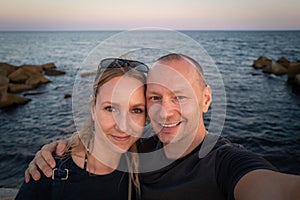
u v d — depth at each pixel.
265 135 3.56
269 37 31.44
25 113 4.75
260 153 3.09
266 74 8.38
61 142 0.60
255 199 0.37
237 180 0.43
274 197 0.35
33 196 0.51
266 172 0.40
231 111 4.60
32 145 3.40
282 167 2.78
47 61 12.97
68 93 6.18
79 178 0.52
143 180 0.56
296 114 4.47
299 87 6.66
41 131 3.89
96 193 0.52
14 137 3.68
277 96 5.75
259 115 4.40
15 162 2.92
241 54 14.30
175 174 0.53
